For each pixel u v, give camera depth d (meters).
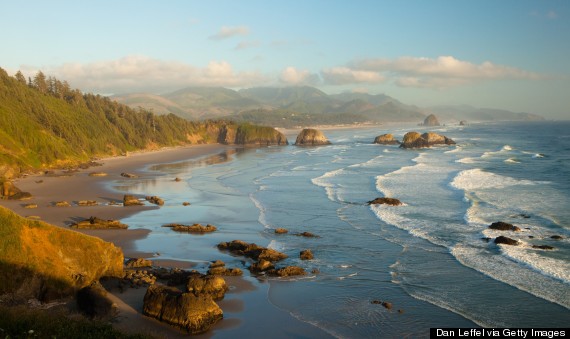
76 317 20.94
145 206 55.00
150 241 39.72
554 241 37.28
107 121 151.62
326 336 22.61
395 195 59.28
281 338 22.38
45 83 158.38
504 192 59.19
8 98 110.06
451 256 34.56
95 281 27.72
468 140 175.75
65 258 27.34
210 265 33.06
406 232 41.66
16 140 92.12
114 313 24.30
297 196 60.75
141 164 109.19
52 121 113.12
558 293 27.08
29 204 55.00
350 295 27.70
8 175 78.12
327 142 183.38
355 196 59.59
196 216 49.56
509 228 40.91
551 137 194.62
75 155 108.50
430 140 149.25
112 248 29.52
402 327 23.44
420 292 27.97
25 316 19.28
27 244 26.58
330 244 38.59
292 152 145.50
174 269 30.84
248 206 54.75
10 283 25.28
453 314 24.83
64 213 50.53
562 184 64.50
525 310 25.03
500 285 28.59
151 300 24.33
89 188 69.19
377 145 166.25
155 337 20.47
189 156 134.62
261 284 29.69
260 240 40.22
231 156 133.62
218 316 24.08
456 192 60.03
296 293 28.09
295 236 41.22
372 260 34.25
